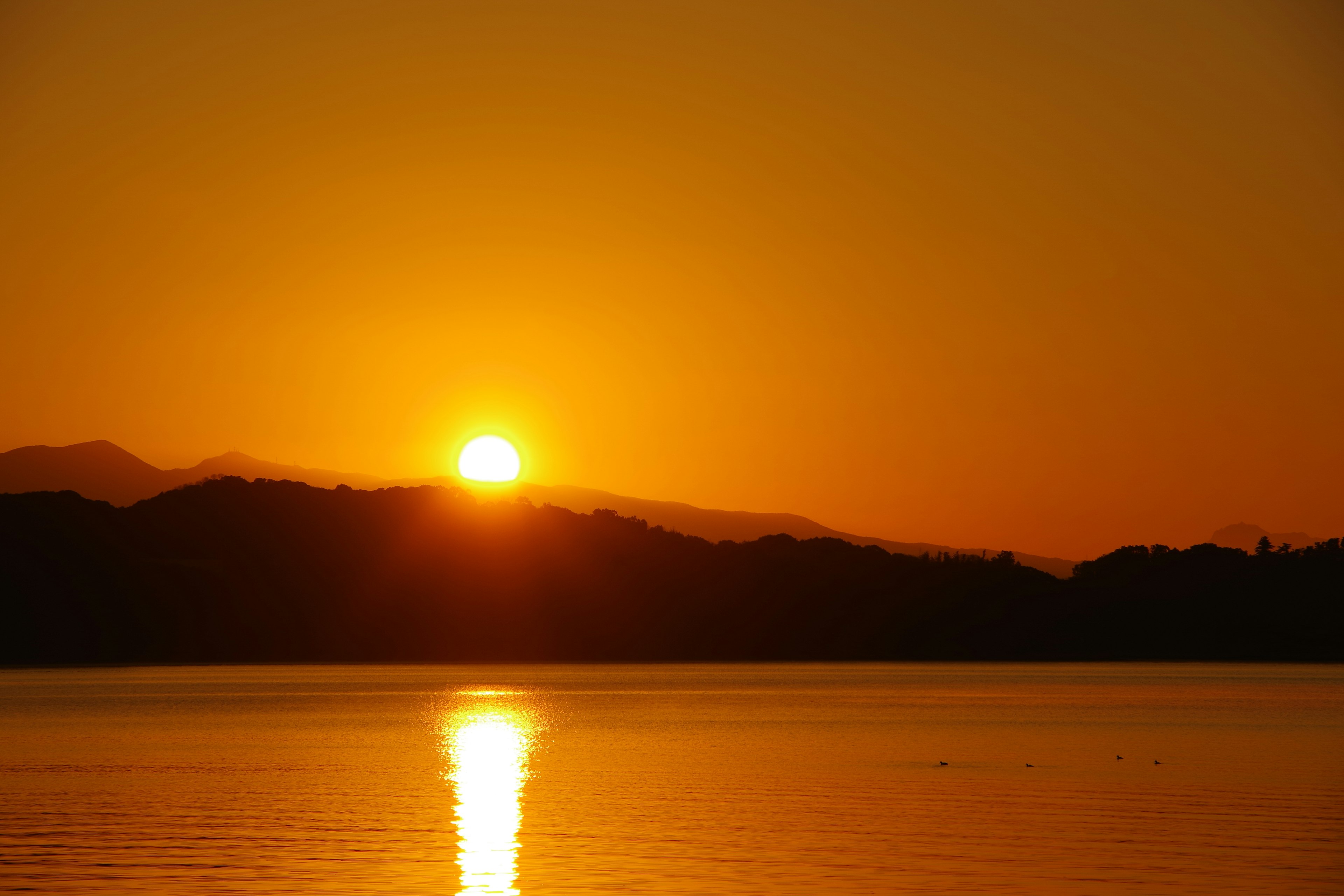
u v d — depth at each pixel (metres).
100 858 58.00
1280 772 93.75
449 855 58.62
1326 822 67.56
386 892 50.84
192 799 78.62
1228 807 73.81
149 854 58.97
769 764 102.25
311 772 94.94
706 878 53.34
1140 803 75.88
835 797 79.50
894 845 61.34
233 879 53.12
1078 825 67.19
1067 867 55.66
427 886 51.97
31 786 85.69
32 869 55.38
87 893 50.69
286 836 63.62
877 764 101.81
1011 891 50.91
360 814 71.75
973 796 79.75
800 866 55.91
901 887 51.81
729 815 71.56
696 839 63.16
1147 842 61.69
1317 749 113.56
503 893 50.56
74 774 94.12
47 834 64.38
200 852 59.38
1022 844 61.22
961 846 60.78
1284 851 59.09
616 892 50.75
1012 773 94.06
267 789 83.94
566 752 114.12
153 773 94.75
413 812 72.62
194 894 50.34
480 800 78.44
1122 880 52.88
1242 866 55.50
